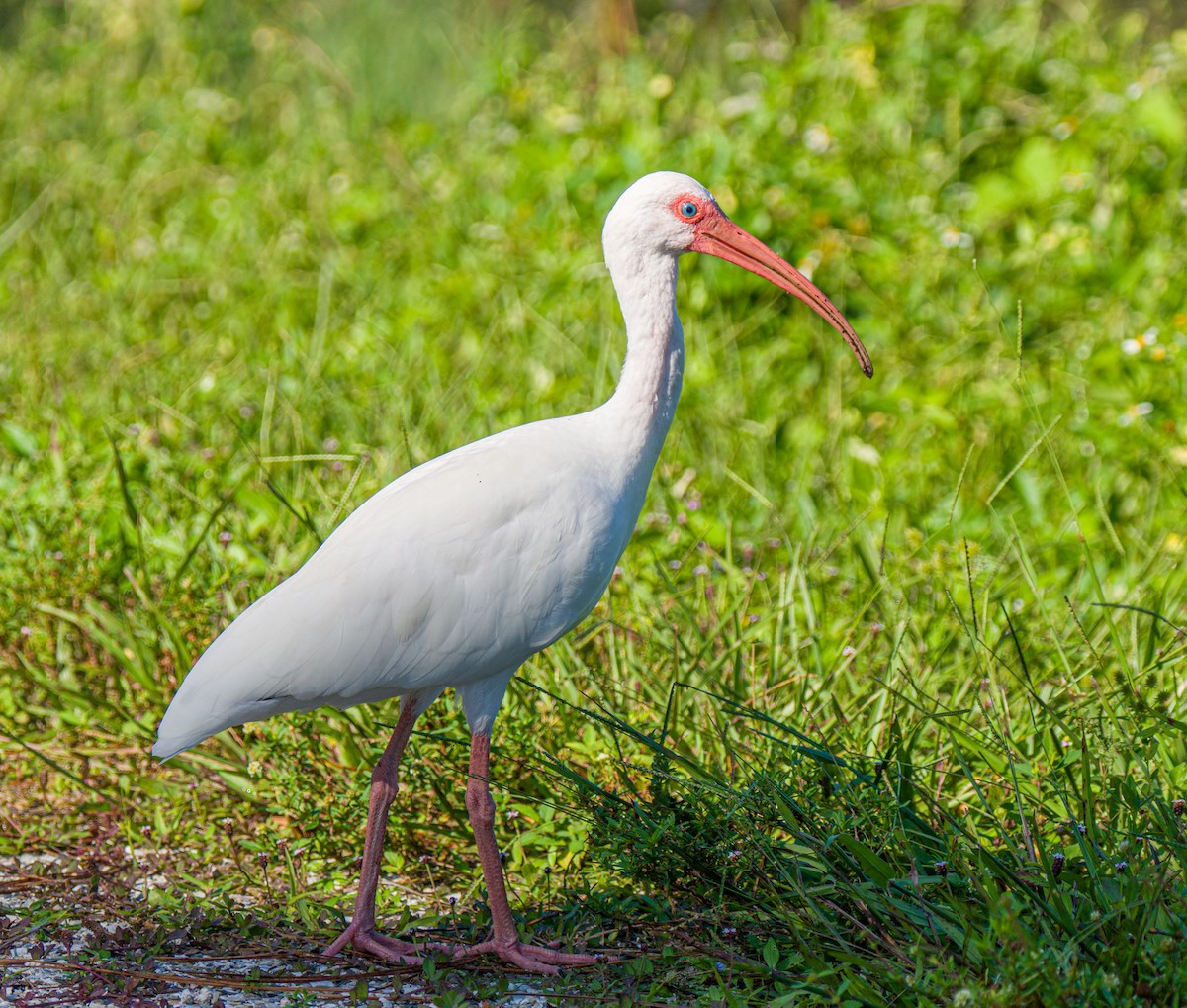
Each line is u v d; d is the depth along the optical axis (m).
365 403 13.50
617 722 7.81
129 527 10.97
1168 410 12.46
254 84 23.33
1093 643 9.70
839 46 17.20
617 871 7.87
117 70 22.94
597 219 16.12
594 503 7.74
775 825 7.61
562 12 25.16
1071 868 7.26
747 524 11.87
